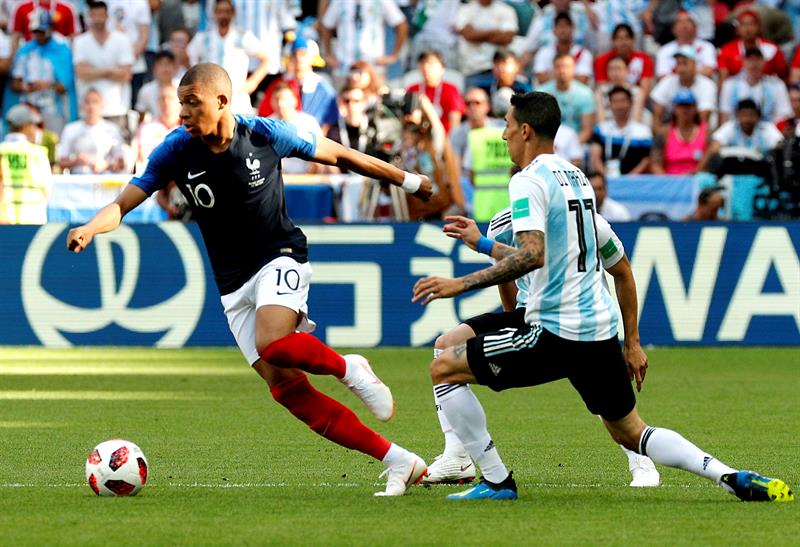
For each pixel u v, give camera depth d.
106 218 22.06
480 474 26.31
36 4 67.31
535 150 21.67
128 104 65.25
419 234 53.22
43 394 40.59
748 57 63.72
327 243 53.38
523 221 20.84
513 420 35.09
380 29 66.50
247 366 48.81
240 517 20.53
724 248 53.28
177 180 22.47
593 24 68.19
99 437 31.42
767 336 53.50
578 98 60.44
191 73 21.48
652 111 64.88
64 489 23.67
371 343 53.50
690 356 51.91
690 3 70.25
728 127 60.22
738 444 30.41
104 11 64.38
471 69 66.75
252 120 22.28
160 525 19.78
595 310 21.23
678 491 23.55
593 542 18.45
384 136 55.12
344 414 22.70
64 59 65.56
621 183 56.25
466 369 21.83
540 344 21.27
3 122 67.06
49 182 54.75
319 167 58.50
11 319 53.91
